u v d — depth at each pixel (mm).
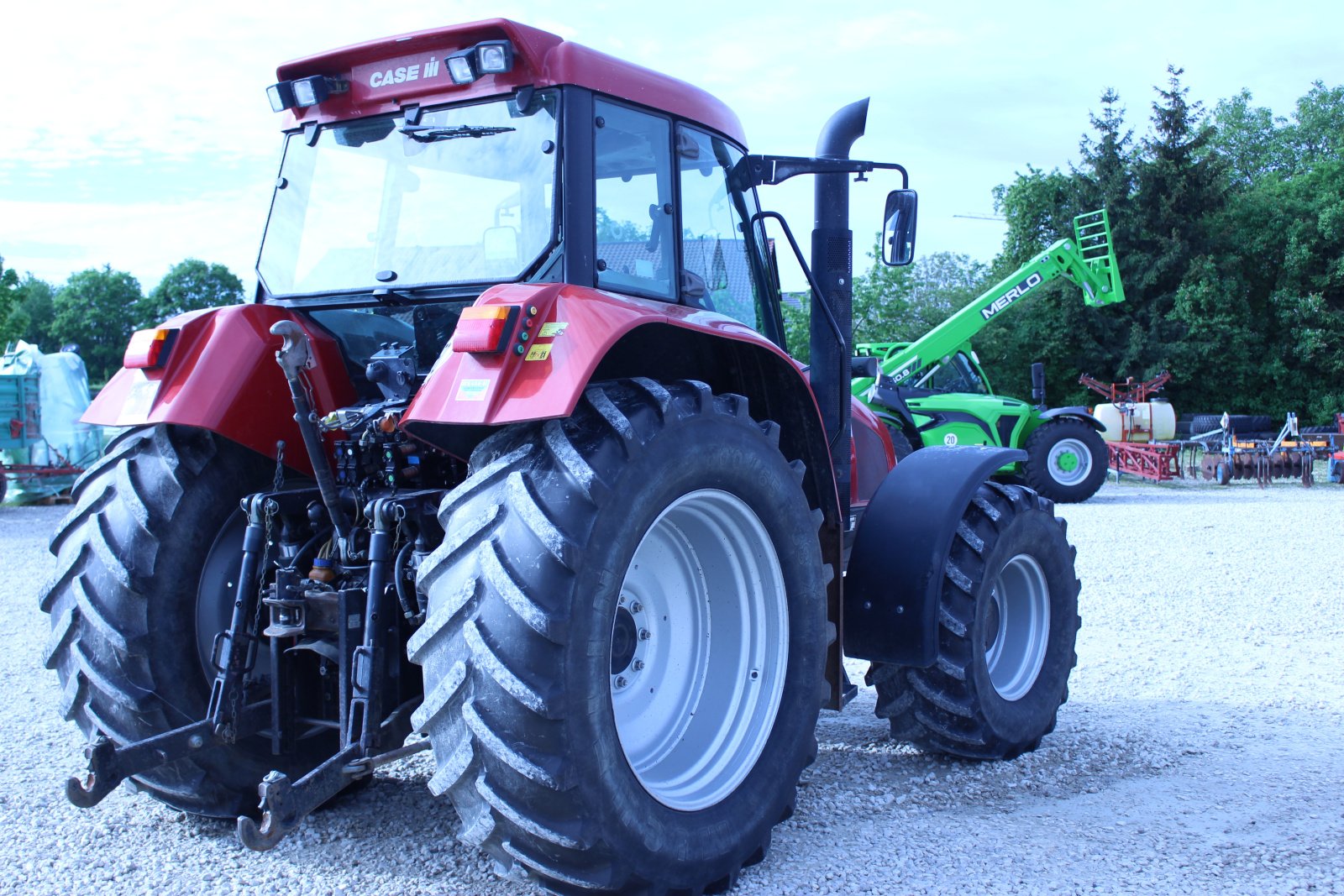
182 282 68812
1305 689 4988
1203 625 6480
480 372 2523
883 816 3438
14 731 4445
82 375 17438
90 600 3010
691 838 2725
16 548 10906
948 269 38312
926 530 3695
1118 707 4727
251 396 3105
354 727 2688
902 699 3908
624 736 2947
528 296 2574
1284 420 32719
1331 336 31984
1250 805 3471
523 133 3033
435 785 2459
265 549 3021
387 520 2840
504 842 2475
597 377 3078
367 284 3258
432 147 3184
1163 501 14539
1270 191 36562
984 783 3764
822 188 3936
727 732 3064
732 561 3098
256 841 2359
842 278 3930
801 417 3443
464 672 2400
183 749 2863
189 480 3096
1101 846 3139
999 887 2871
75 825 3344
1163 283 33031
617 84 3109
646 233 3209
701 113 3453
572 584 2410
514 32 2965
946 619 3773
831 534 3625
